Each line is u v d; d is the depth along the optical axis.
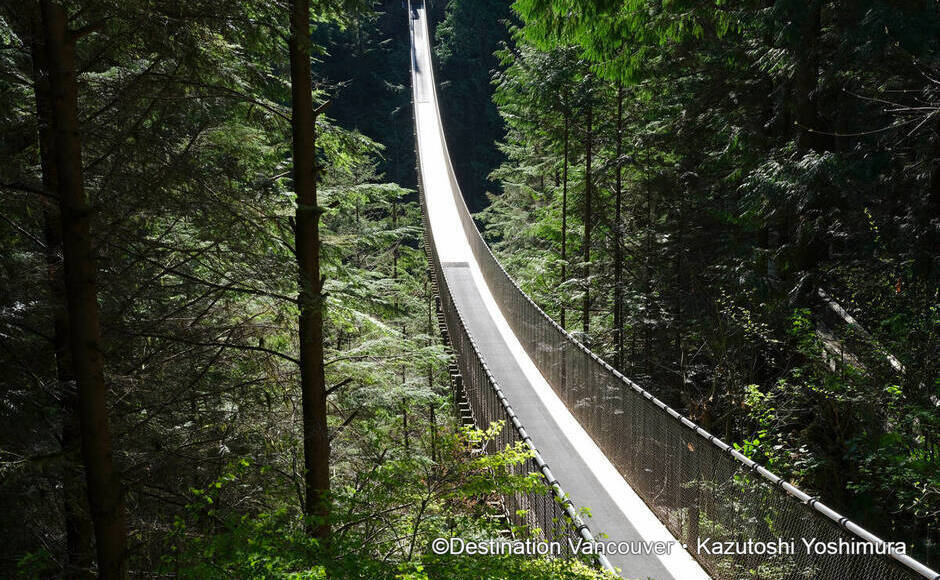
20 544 5.69
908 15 10.38
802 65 12.33
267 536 4.75
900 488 8.71
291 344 9.21
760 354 13.62
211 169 6.37
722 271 16.47
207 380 7.91
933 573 5.03
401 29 79.12
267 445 7.79
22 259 5.91
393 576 4.57
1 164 5.57
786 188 12.09
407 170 66.06
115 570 5.12
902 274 10.60
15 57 6.28
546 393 16.69
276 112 7.03
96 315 5.02
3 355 5.88
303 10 6.91
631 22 15.44
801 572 6.53
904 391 9.34
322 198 12.16
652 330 19.64
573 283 22.09
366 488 6.04
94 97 5.93
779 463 9.98
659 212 21.55
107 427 5.08
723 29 14.95
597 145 23.39
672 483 9.66
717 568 8.27
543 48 17.19
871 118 13.47
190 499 6.41
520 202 39.94
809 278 12.68
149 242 6.01
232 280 6.75
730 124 16.19
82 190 4.93
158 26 5.34
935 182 11.71
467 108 70.50
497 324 23.39
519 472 9.59
